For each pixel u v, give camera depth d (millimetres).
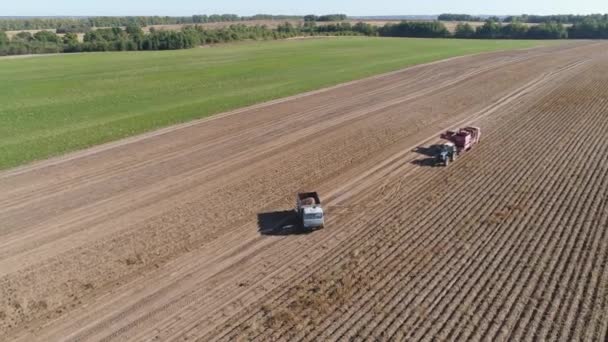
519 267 19359
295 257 20719
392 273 19234
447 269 19391
